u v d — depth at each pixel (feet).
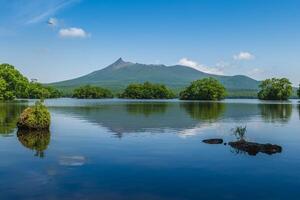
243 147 99.35
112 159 85.30
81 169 75.25
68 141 113.80
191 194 59.62
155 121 187.01
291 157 87.92
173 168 76.54
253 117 221.46
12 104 382.63
